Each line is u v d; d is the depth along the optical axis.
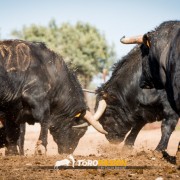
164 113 34.31
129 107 37.66
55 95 33.53
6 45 31.47
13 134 32.97
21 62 31.39
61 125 35.19
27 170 22.23
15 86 31.19
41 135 31.91
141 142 52.12
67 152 36.19
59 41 166.38
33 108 31.67
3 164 24.00
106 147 39.44
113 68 38.28
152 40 25.06
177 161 23.31
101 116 39.34
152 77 26.53
